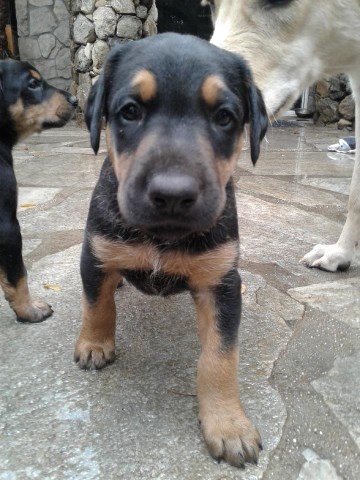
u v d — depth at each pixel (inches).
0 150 16.6
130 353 14.9
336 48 18.9
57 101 22.3
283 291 18.9
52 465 10.7
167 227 10.5
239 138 12.6
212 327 12.1
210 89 11.1
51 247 22.5
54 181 33.9
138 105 11.1
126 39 58.2
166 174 9.9
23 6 69.1
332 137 54.8
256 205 29.0
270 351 15.1
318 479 10.6
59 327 16.1
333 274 20.6
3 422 11.9
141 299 18.2
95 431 11.7
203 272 12.2
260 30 17.7
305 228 25.6
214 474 10.6
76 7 58.8
